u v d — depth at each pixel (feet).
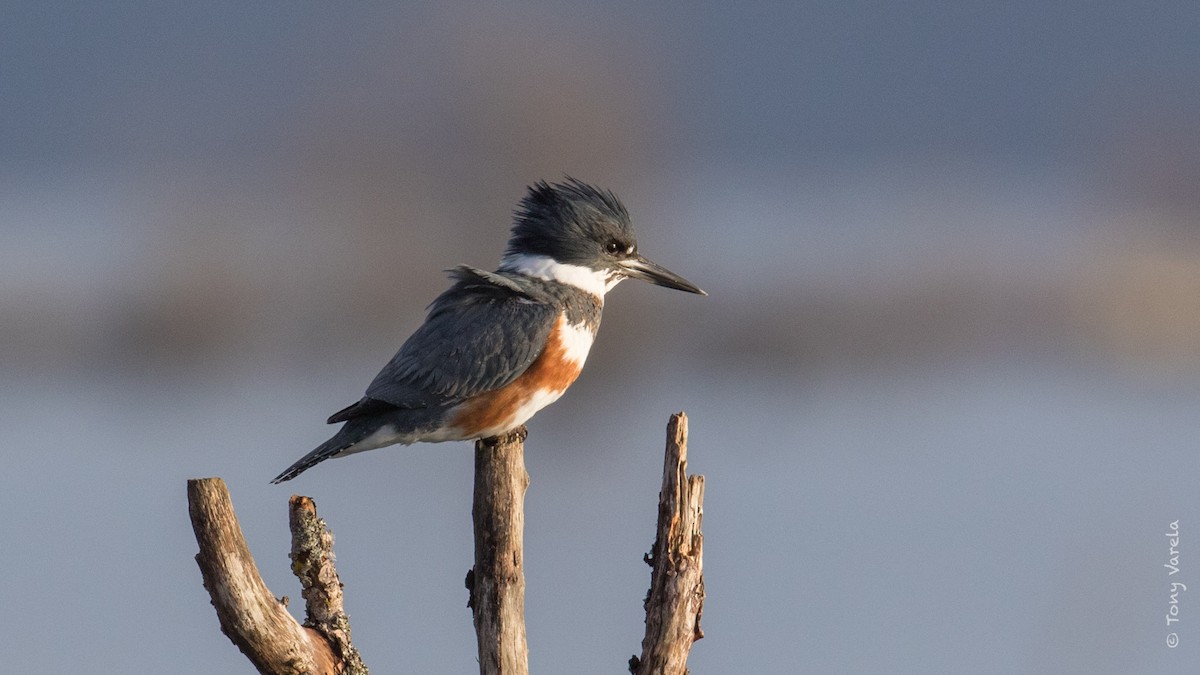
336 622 14.44
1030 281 77.66
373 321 66.39
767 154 280.31
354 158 65.46
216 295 66.33
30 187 220.64
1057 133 268.41
